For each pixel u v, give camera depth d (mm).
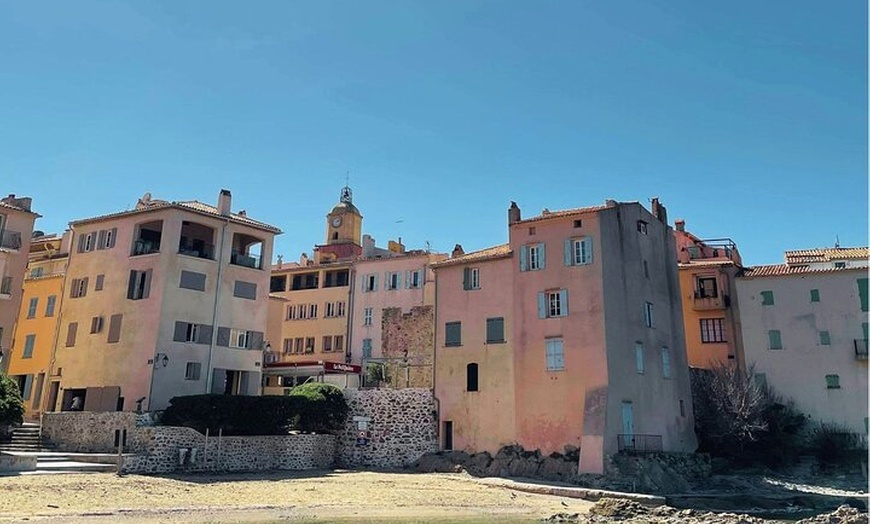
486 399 46875
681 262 61250
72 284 51062
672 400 48906
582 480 40312
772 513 34812
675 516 30906
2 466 32062
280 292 75938
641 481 39812
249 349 50531
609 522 29203
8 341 44688
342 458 48375
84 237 52094
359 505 31547
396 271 68812
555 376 44500
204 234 52250
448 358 49406
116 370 45844
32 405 51156
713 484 43719
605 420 41375
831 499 38781
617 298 45281
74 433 41188
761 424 48906
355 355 68188
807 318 55000
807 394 53531
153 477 34688
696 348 58250
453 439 47500
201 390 46656
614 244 46469
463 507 32312
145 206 50281
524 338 46438
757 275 57406
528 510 32188
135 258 48125
